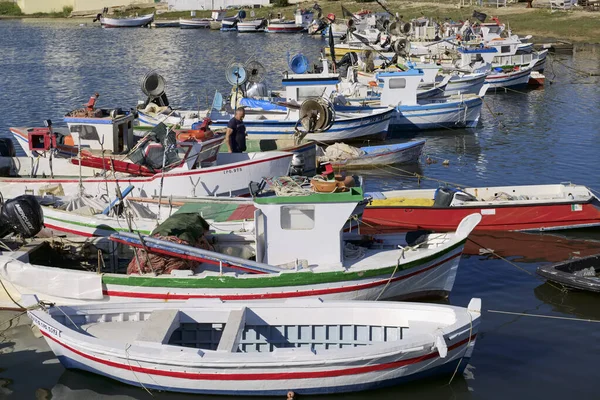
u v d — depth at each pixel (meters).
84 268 12.84
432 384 10.27
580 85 41.41
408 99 29.52
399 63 35.72
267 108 25.58
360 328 10.52
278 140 22.66
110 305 10.60
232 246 12.85
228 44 62.59
